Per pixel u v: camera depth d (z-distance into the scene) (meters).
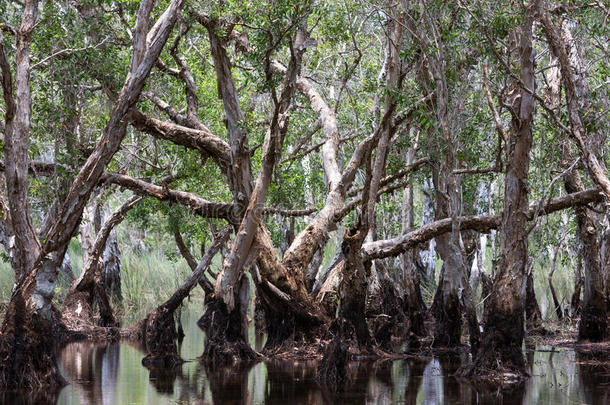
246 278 17.97
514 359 14.76
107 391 13.57
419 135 19.94
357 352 17.19
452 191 15.79
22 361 13.70
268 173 16.50
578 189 18.19
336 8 19.66
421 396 12.89
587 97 17.16
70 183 16.75
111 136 14.08
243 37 19.62
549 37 15.34
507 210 14.87
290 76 15.70
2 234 19.80
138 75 14.20
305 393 13.32
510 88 15.40
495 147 19.55
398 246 18.36
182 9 15.16
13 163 13.77
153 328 17.58
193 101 19.50
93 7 17.20
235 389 13.76
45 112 16.47
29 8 14.10
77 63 16.36
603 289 19.06
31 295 13.84
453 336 18.98
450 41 15.30
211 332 17.92
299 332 18.73
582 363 16.48
